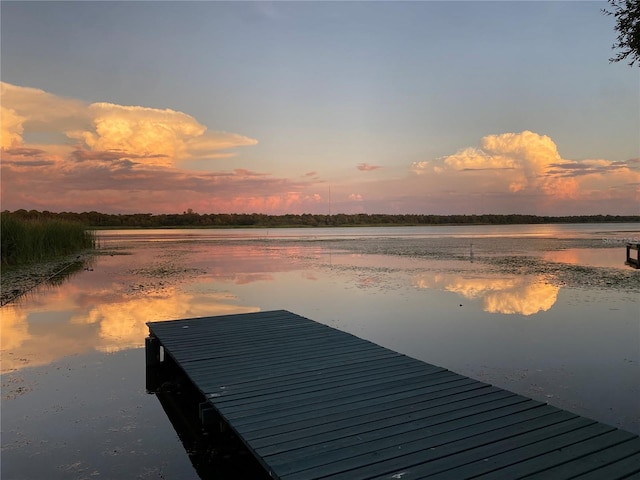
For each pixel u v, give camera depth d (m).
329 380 5.75
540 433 4.12
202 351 7.20
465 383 5.57
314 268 22.75
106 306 13.33
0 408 6.18
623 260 25.95
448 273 20.27
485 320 11.18
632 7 6.53
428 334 9.86
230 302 13.88
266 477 4.57
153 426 5.69
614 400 6.15
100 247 39.28
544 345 8.95
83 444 5.20
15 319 11.68
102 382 7.25
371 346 7.48
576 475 3.39
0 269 21.38
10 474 4.54
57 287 16.88
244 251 34.84
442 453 3.78
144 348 9.16
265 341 7.83
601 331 10.02
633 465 3.53
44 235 27.50
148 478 4.52
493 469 3.51
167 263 25.62
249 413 4.71
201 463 4.82
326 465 3.62
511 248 36.72
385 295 14.81
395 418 4.52
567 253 31.41
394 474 3.47
